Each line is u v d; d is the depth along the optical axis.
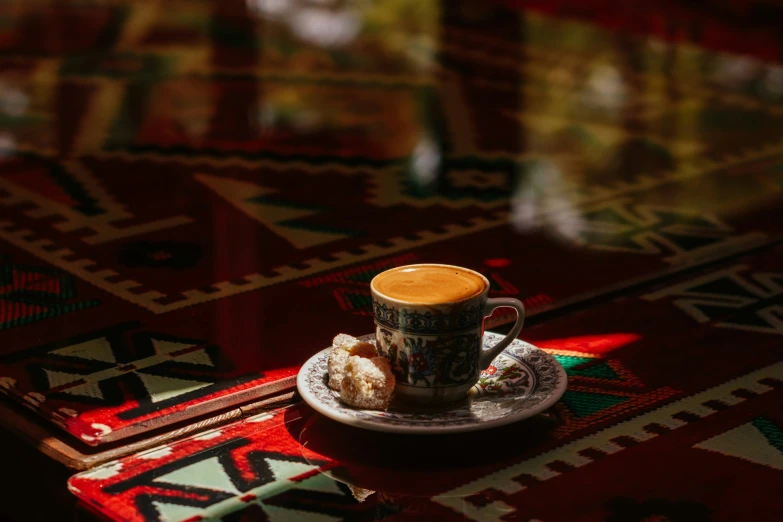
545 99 1.90
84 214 1.25
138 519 0.82
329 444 0.88
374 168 1.43
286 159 1.47
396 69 2.16
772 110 1.82
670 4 2.72
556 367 0.91
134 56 2.28
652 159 1.49
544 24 2.70
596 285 1.08
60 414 0.90
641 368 0.95
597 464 0.86
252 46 2.39
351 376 0.87
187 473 0.86
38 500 0.86
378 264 1.13
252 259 1.14
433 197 1.30
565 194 1.32
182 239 1.19
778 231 1.20
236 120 1.71
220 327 1.02
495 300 0.90
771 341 0.99
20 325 1.02
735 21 2.60
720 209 1.26
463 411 0.88
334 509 0.83
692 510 0.82
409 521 0.82
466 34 2.55
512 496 0.84
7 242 1.18
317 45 2.40
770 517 0.82
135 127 1.66
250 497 0.84
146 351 0.98
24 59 2.24
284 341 0.99
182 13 2.80
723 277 1.10
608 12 2.81
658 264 1.12
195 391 0.93
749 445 0.87
